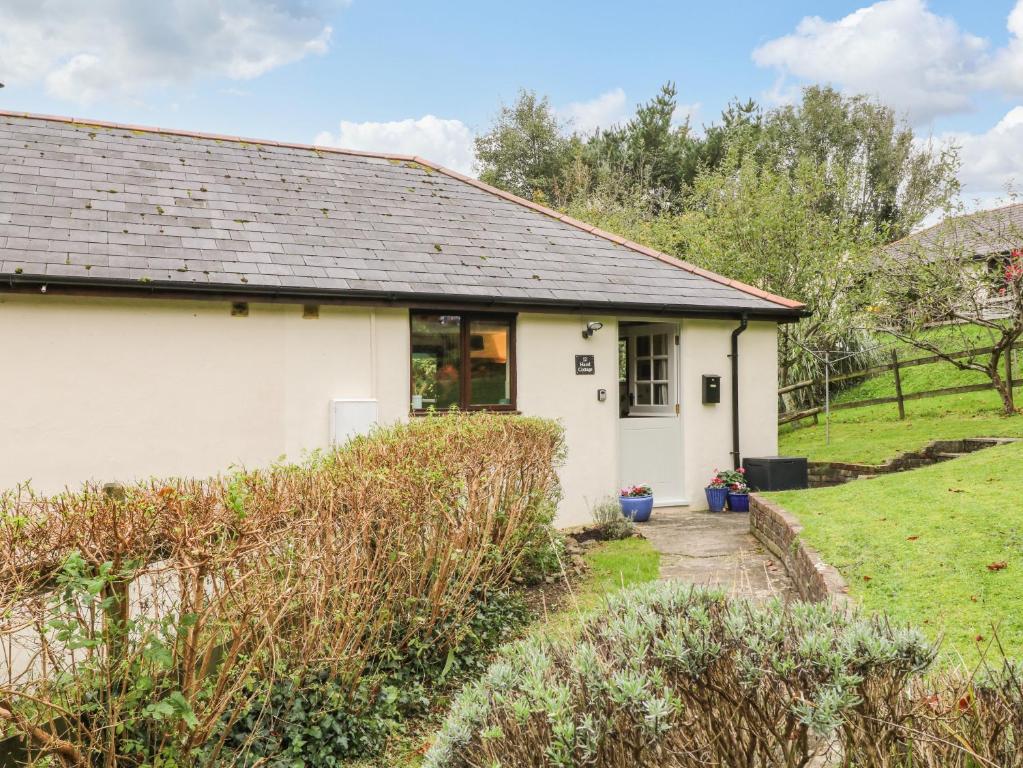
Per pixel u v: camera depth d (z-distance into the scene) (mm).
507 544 6340
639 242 22500
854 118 37375
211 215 9242
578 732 2135
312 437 8688
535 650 2656
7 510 2777
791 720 2287
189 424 8086
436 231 10648
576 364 10336
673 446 11227
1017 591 4457
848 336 17359
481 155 36938
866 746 2221
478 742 2350
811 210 17203
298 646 3939
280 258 8742
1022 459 8086
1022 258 12680
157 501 3049
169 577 3113
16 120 10227
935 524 6031
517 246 10961
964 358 15344
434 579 5082
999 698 2338
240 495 3332
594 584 6906
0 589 2541
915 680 2414
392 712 4355
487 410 9750
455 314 9617
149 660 3064
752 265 16359
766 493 9070
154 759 3100
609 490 10523
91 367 7656
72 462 7543
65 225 8109
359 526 4230
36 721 2742
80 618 2727
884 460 11578
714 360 11453
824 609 2646
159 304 7973
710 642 2355
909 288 14047
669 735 2248
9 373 7320
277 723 3822
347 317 8906
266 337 8500
